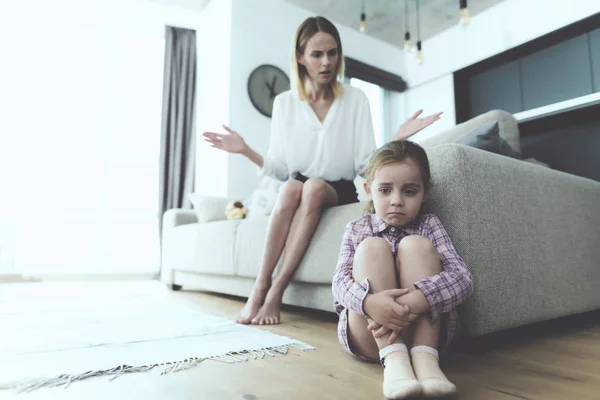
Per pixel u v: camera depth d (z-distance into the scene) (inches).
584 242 57.0
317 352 41.3
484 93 181.8
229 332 50.4
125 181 165.2
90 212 157.9
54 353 40.1
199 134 163.5
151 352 40.3
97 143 161.3
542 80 164.1
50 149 153.2
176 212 118.7
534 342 45.7
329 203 60.2
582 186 59.7
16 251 145.4
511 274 43.7
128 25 167.0
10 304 80.4
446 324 35.1
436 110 194.4
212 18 158.9
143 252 165.6
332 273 54.7
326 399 27.9
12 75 149.3
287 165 66.0
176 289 116.3
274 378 32.7
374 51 196.1
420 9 173.2
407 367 29.3
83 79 161.5
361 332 35.4
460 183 40.9
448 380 30.4
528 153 119.3
